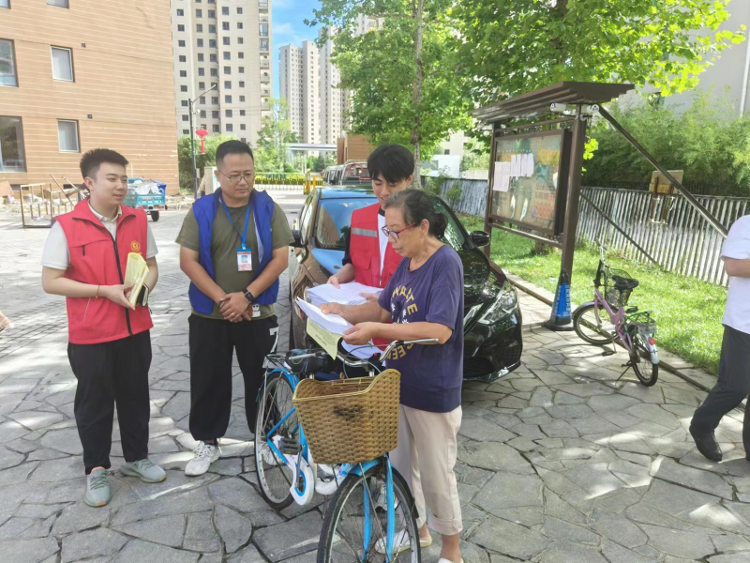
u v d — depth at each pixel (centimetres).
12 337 581
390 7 1518
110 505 285
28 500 289
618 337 484
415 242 205
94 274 279
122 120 2483
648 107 1284
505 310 417
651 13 838
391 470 211
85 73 2333
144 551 250
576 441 357
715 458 330
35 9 2156
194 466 314
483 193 1814
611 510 284
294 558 246
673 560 246
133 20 2448
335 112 18300
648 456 339
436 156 3469
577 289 767
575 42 786
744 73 1296
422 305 207
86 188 279
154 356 519
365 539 208
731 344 311
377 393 185
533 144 632
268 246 300
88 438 288
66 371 484
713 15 881
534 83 829
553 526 271
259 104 10219
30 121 2208
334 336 209
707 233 833
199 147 4691
